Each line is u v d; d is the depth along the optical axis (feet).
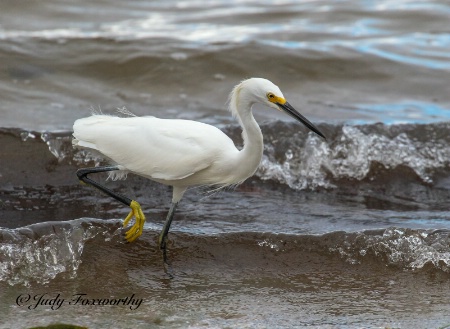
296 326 26.27
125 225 31.89
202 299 28.35
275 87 29.63
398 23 70.33
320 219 36.78
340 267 31.32
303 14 71.97
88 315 26.58
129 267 30.78
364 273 30.96
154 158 30.35
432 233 32.22
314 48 61.93
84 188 40.29
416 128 46.70
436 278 30.60
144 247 32.35
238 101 30.22
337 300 28.58
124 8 71.31
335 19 70.95
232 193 40.27
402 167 44.32
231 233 32.81
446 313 27.61
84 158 42.24
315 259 31.76
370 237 32.17
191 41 61.57
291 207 38.65
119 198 31.81
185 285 29.53
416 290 29.55
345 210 38.52
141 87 55.57
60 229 31.32
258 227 35.24
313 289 29.53
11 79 54.29
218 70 58.03
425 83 58.70
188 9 72.38
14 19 65.77
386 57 61.98
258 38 64.44
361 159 44.19
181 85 56.08
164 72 57.11
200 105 53.01
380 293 29.27
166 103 52.95
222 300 28.32
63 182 40.86
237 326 26.11
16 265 29.76
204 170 31.09
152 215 36.63
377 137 45.44
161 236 31.60
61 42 60.13
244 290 29.27
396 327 26.35
